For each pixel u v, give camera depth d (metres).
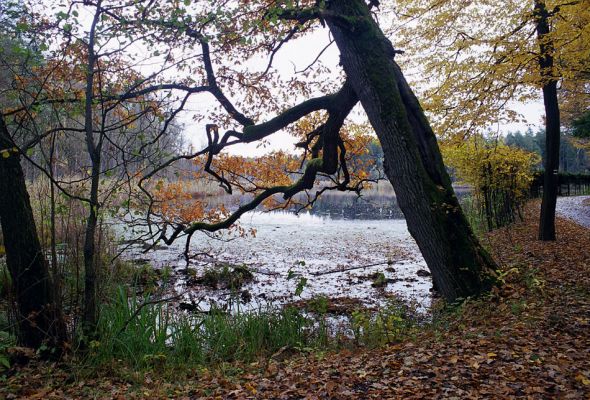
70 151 6.91
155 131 7.40
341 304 10.20
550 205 13.84
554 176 13.74
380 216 34.72
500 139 17.08
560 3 9.63
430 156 7.86
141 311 7.33
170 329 7.50
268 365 6.09
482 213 19.05
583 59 10.31
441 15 11.27
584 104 18.14
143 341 6.59
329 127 9.36
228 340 7.09
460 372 4.64
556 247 12.48
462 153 16.56
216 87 9.41
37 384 5.42
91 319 6.36
